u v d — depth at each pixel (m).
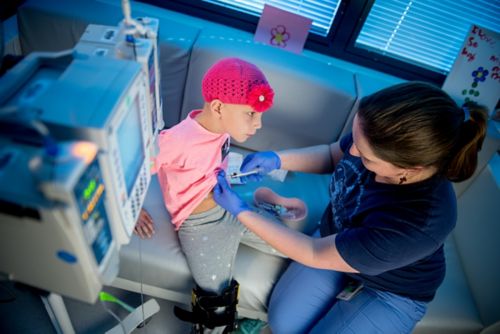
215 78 0.90
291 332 1.13
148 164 0.74
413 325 1.04
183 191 1.06
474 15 1.45
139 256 1.08
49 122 0.47
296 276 1.15
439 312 1.17
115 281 1.19
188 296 1.18
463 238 1.36
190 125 1.00
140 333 1.25
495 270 1.16
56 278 0.59
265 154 1.24
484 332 1.16
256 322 1.25
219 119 0.97
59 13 1.27
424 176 0.81
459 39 1.52
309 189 1.45
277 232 0.95
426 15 1.48
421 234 0.78
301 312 1.12
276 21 1.43
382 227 0.81
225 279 1.09
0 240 0.53
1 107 0.51
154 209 1.21
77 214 0.46
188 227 1.08
